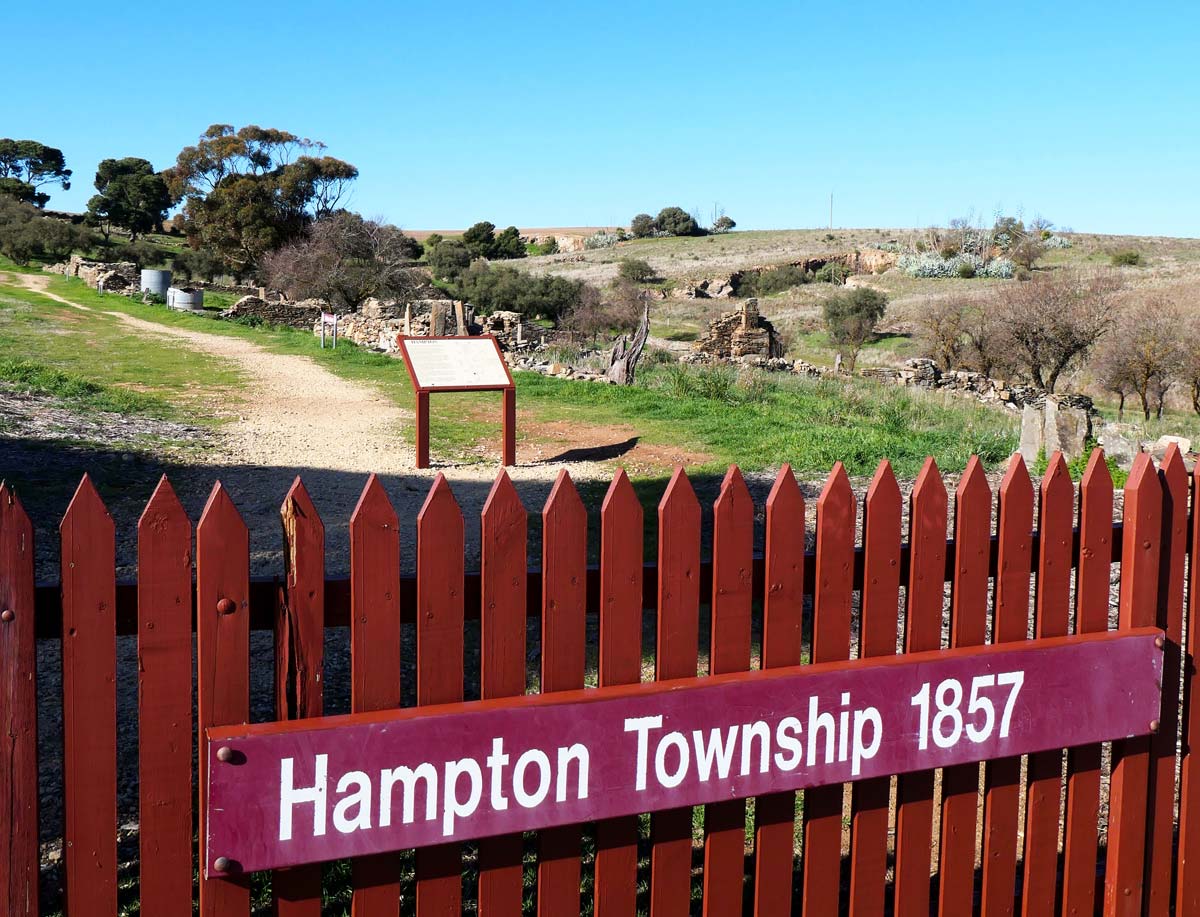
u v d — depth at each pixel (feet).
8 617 6.70
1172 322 89.66
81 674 6.86
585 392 57.36
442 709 7.47
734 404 54.39
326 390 58.23
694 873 11.98
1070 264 239.09
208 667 7.13
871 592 8.96
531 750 7.67
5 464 34.01
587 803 7.88
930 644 9.13
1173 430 52.39
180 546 7.02
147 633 6.98
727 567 8.46
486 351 40.42
